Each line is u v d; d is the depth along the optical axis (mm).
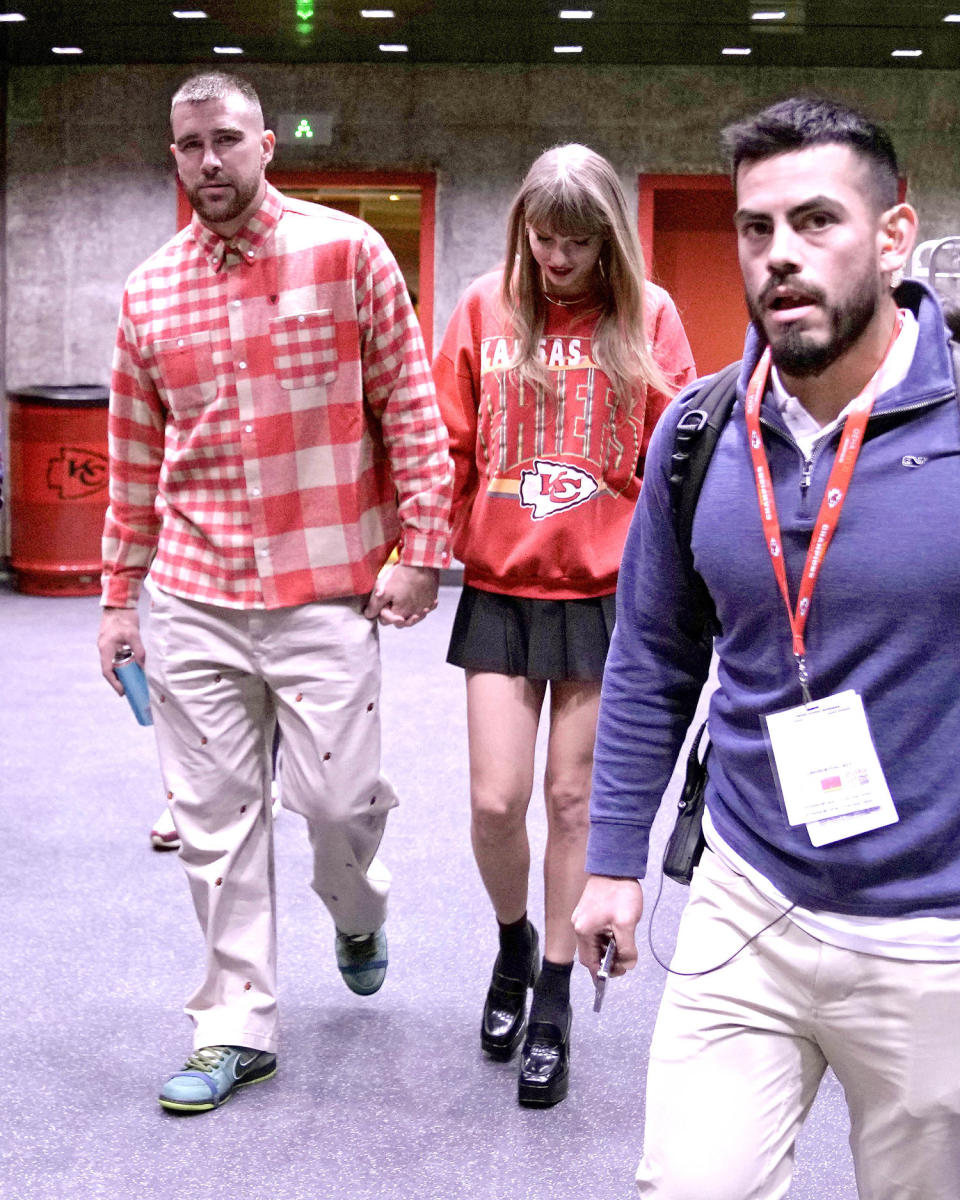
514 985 3115
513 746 2902
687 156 9836
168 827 4438
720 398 1632
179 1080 2846
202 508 2828
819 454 1526
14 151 10180
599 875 1781
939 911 1539
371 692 2889
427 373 2891
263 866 2965
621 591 1787
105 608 3025
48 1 8344
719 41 8984
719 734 1671
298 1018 3279
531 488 2863
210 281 2773
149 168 10141
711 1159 1605
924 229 9766
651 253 10031
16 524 9641
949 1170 1590
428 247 10039
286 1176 2619
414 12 8406
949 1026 1536
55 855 4379
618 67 9797
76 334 10281
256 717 2934
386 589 2885
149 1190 2564
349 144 10000
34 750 5582
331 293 2777
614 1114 2863
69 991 3406
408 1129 2791
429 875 4223
